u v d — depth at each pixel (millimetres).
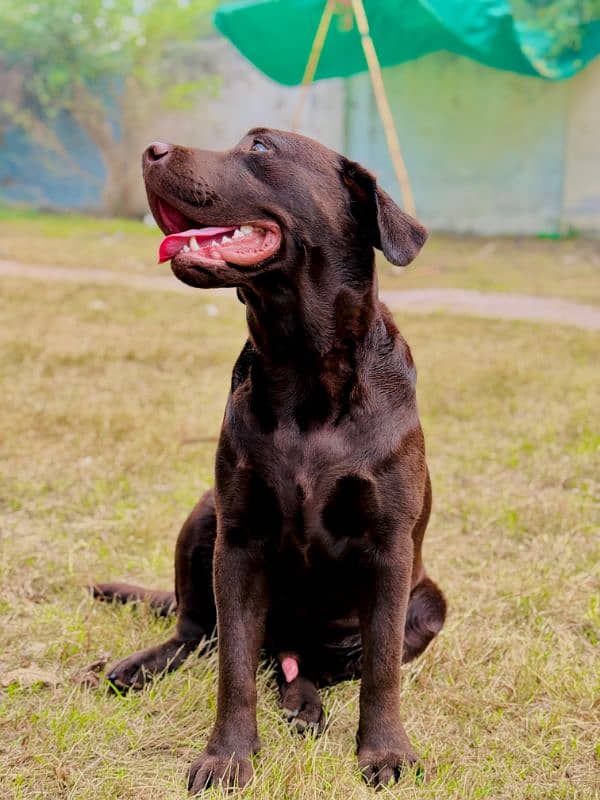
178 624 3295
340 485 2717
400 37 14500
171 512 4660
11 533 4348
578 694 3033
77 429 5793
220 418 6141
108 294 10422
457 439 5805
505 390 6855
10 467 5145
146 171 2688
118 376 7133
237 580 2756
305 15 13734
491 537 4480
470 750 2762
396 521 2754
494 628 3539
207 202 2672
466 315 9844
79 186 21375
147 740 2729
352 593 2955
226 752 2619
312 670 3148
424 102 18141
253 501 2736
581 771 2674
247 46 14758
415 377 2924
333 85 18953
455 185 18203
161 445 5523
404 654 3197
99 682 3088
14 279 11109
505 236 17703
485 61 14547
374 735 2707
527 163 17484
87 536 4387
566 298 11102
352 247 2826
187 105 19906
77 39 18969
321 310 2738
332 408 2736
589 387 6836
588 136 16906
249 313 2826
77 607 3621
